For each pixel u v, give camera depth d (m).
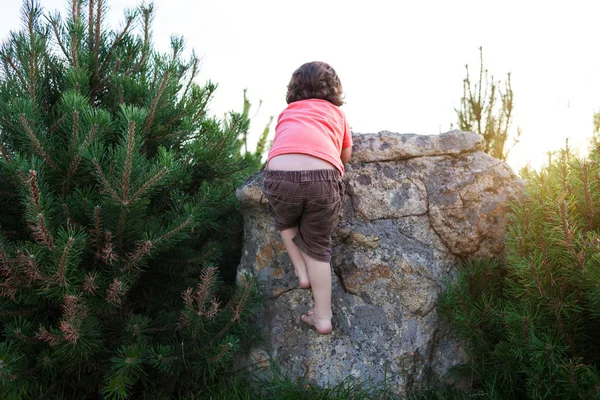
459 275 2.82
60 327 2.39
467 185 3.01
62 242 2.32
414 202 2.96
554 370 2.23
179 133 3.22
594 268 2.16
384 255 2.88
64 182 2.68
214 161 3.34
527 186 2.80
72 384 2.67
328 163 2.55
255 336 2.88
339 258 2.92
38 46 2.84
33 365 2.53
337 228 2.90
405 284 2.85
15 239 2.83
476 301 2.77
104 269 2.64
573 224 2.41
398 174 3.02
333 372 2.76
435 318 2.87
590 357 2.42
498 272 2.90
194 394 2.81
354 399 2.63
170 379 2.80
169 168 2.59
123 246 2.70
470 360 2.84
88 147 2.61
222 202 3.38
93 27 3.22
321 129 2.66
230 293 3.10
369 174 3.01
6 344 2.53
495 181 3.05
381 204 2.96
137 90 3.23
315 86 2.87
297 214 2.59
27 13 2.98
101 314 2.70
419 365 2.79
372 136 3.12
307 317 2.78
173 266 3.09
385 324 2.81
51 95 3.20
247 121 3.46
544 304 2.41
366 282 2.87
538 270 2.39
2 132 2.79
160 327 2.87
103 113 2.64
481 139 3.17
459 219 2.96
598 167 2.52
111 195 2.48
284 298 2.93
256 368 2.85
